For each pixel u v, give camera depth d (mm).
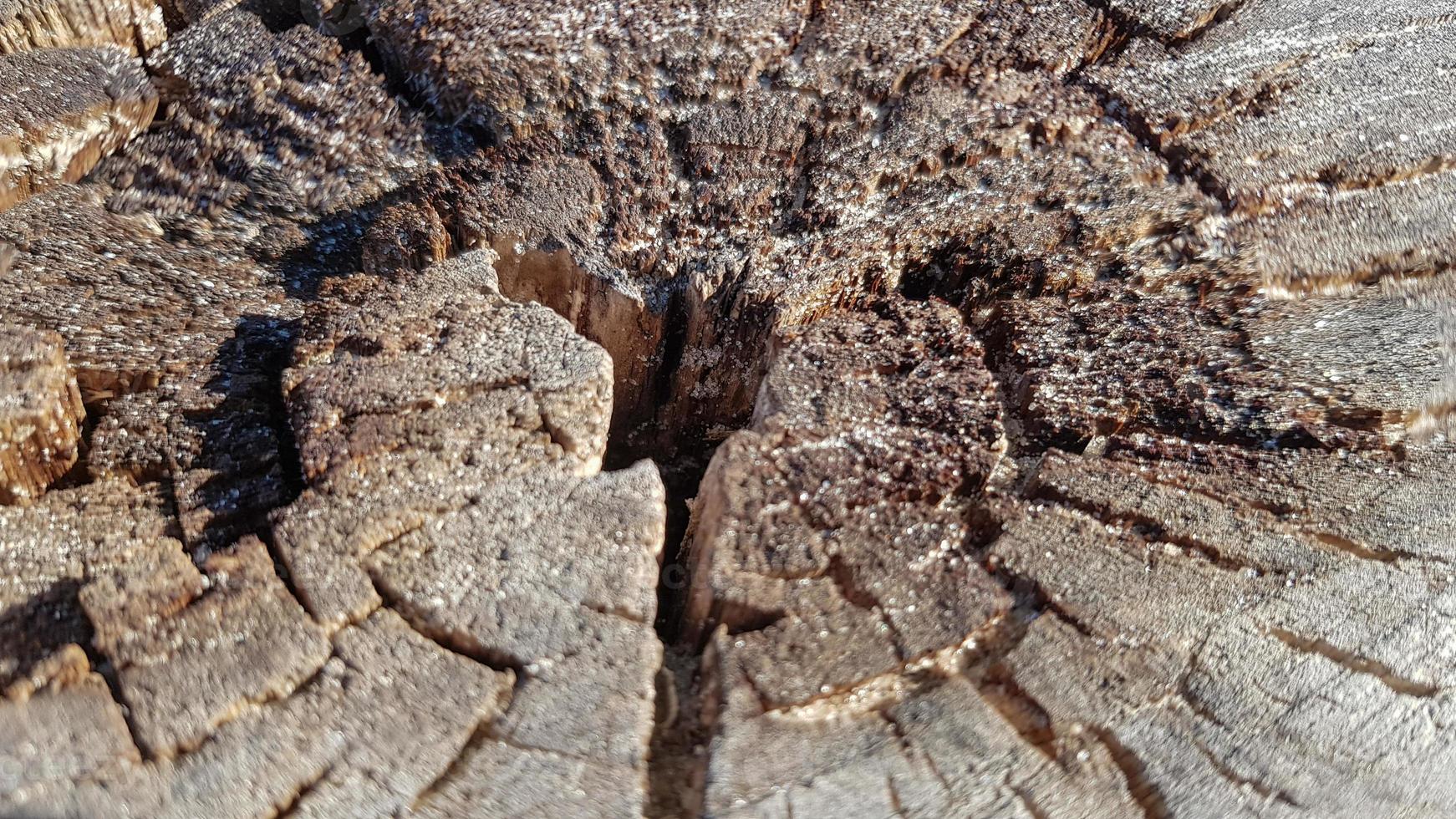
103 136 200
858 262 190
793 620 141
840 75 214
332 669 134
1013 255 191
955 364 168
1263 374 175
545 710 134
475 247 192
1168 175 207
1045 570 148
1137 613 145
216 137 203
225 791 126
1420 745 138
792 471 154
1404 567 151
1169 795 133
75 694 131
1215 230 198
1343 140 212
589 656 137
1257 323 184
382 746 130
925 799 131
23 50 209
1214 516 155
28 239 184
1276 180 205
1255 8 239
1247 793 133
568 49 213
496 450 153
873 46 220
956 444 159
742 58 215
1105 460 161
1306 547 153
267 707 131
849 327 173
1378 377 175
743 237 194
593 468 158
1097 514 155
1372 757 136
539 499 149
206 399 163
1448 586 150
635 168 200
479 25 216
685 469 204
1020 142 207
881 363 168
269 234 193
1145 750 135
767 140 204
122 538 146
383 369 160
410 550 144
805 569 146
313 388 157
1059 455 161
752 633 141
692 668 145
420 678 135
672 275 191
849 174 200
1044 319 182
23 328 162
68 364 163
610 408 165
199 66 212
